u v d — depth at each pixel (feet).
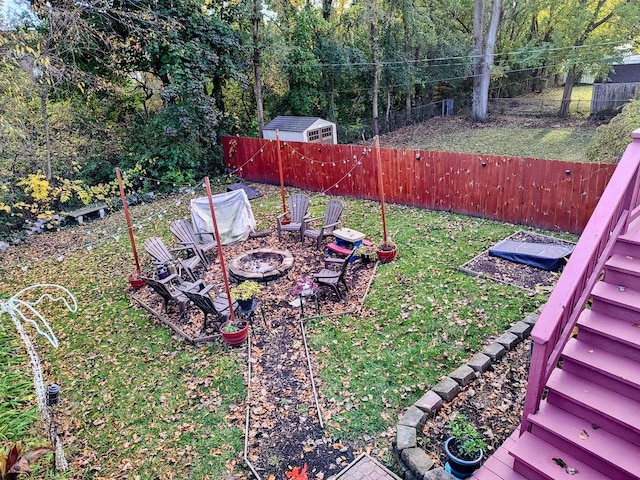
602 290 11.05
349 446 13.92
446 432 13.46
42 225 36.73
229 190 42.22
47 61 32.27
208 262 28.40
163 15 40.14
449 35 76.28
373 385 16.35
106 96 45.73
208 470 13.57
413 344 18.35
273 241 31.04
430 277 23.54
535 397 9.96
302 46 59.11
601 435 9.58
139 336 21.06
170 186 46.11
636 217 12.46
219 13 50.34
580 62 65.00
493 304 20.39
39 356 20.21
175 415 15.92
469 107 88.43
